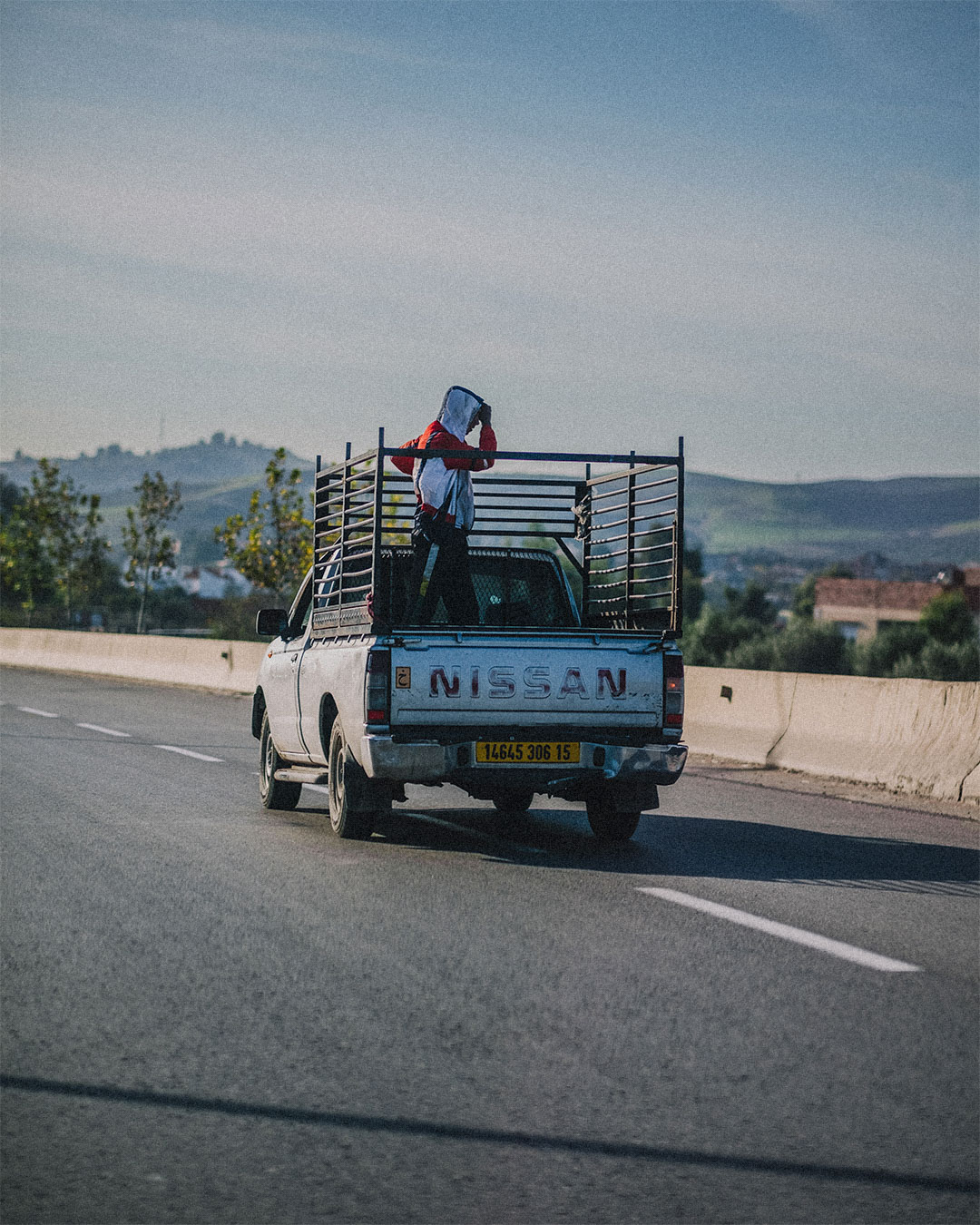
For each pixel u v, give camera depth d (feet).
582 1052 16.76
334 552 35.86
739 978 20.04
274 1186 13.00
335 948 22.00
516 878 28.02
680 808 39.70
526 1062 16.42
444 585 35.32
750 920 23.93
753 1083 15.62
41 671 125.29
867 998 19.01
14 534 173.58
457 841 33.12
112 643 118.73
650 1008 18.57
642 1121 14.51
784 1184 12.94
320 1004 18.90
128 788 43.47
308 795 42.52
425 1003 18.92
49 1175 13.28
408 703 30.12
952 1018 18.06
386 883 27.53
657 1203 12.57
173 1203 12.64
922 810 39.24
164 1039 17.42
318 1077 15.96
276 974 20.49
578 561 38.63
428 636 30.37
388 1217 12.33
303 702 35.96
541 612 37.58
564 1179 13.10
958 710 42.65
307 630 37.55
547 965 20.85
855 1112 14.69
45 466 172.35
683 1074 15.92
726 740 52.65
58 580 173.47
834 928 23.29
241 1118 14.70
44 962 21.25
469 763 30.37
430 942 22.40
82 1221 12.28
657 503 33.86
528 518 38.45
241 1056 16.71
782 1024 17.83
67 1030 17.81
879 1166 13.33
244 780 45.85
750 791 43.60
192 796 41.73
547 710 30.68
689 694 55.57
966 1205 12.51
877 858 30.83
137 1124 14.55
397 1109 14.92
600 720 30.96
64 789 43.06
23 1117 14.79
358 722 30.78
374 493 30.94
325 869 29.07
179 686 103.91
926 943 22.22
